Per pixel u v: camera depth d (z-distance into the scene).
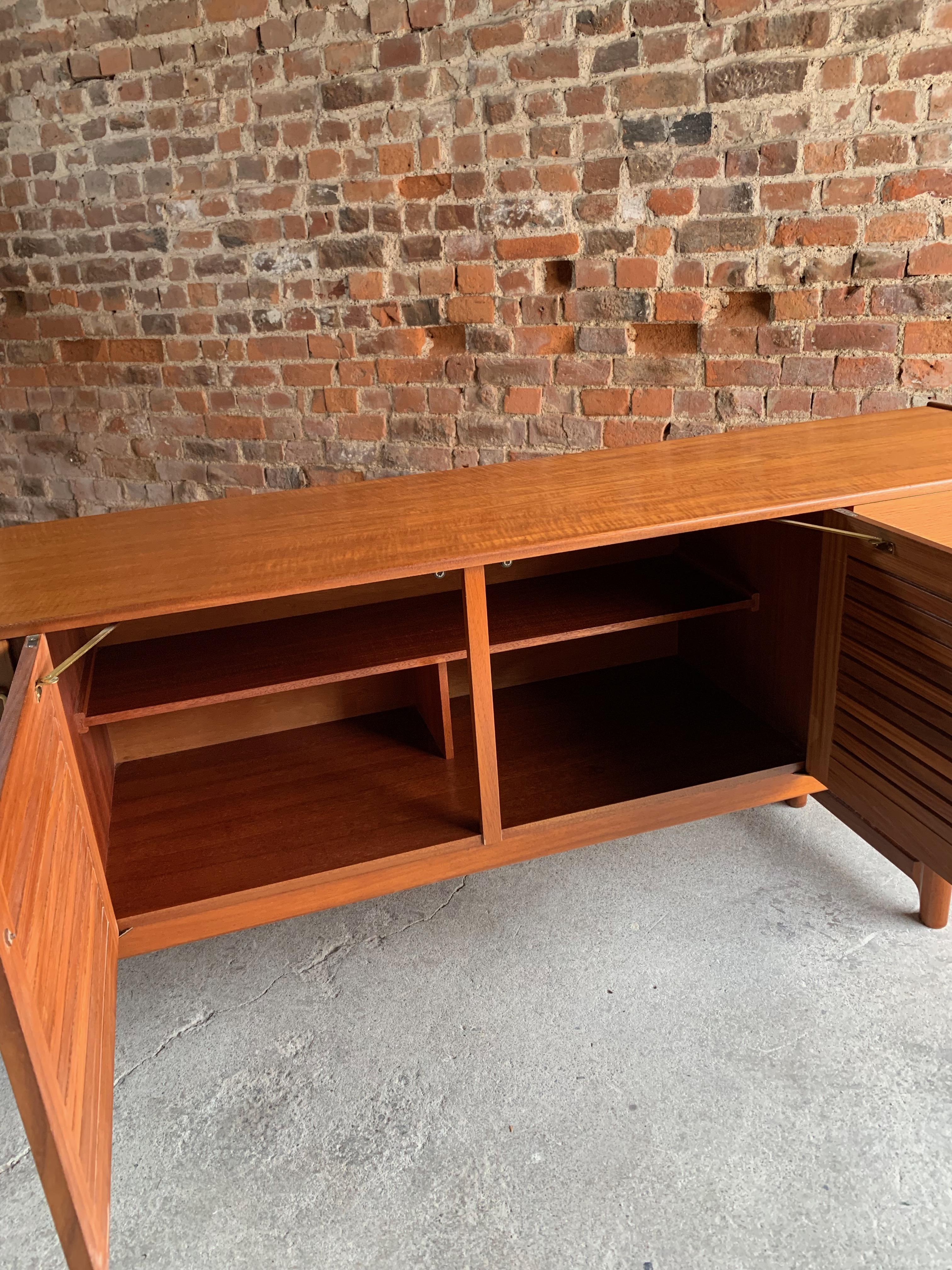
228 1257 1.28
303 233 3.19
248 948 1.87
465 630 1.63
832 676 1.84
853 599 1.74
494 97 2.86
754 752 2.01
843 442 2.07
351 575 1.47
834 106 2.58
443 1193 1.34
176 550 1.68
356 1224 1.31
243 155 3.15
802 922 1.83
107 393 3.63
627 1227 1.27
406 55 2.89
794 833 2.12
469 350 3.18
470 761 2.05
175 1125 1.48
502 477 2.00
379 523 1.74
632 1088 1.49
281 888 1.68
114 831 1.88
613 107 2.77
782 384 2.88
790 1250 1.23
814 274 2.73
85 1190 1.03
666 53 2.67
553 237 2.95
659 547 2.31
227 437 3.55
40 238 3.46
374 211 3.10
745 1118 1.42
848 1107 1.43
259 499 1.99
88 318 3.53
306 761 2.10
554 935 1.85
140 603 1.42
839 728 1.85
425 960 1.80
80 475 3.79
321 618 1.97
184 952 1.87
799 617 1.93
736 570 2.12
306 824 1.86
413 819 1.85
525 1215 1.30
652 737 2.10
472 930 1.88
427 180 3.01
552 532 1.59
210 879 1.71
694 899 1.92
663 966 1.74
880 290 2.69
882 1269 1.20
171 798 1.99
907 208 2.59
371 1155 1.41
